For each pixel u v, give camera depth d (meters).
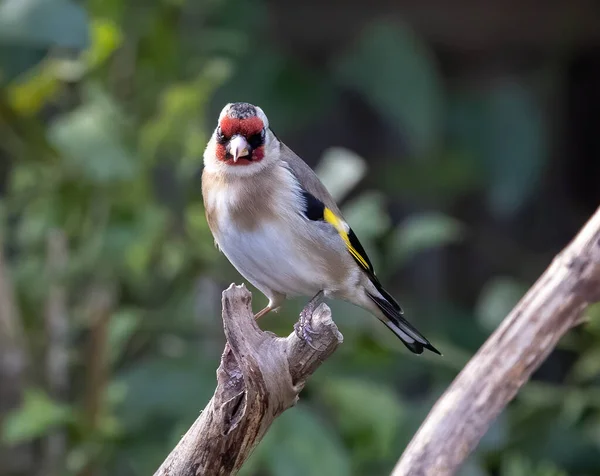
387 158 13.87
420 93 12.17
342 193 9.76
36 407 8.83
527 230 14.39
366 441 9.45
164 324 10.03
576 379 11.09
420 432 6.43
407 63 12.19
